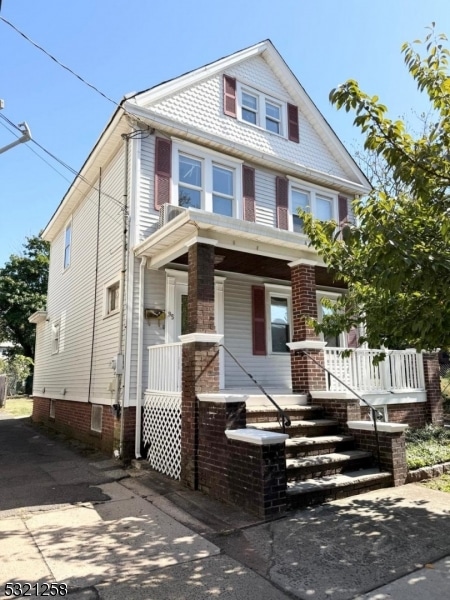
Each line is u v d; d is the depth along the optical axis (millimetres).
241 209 9859
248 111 10992
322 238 5426
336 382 8172
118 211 9117
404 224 4230
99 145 9656
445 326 4195
